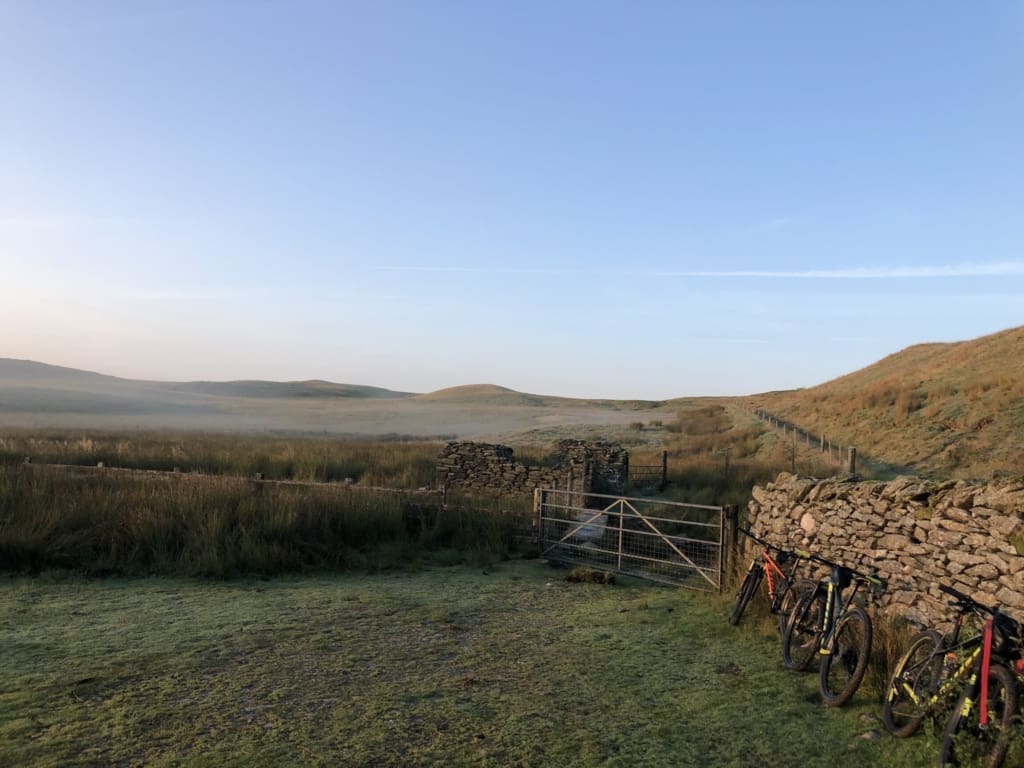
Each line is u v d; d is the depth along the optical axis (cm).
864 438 3494
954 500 686
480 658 702
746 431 4672
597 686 628
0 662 640
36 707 538
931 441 2966
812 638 674
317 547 1202
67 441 3353
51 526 1110
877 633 663
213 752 470
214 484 1388
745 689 627
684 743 514
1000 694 445
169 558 1101
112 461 2514
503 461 2162
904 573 740
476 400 14200
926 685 513
